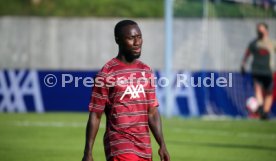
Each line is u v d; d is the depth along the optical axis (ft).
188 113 234.99
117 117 67.51
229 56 243.40
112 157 67.15
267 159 131.85
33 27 352.08
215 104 233.76
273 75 229.04
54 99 245.45
